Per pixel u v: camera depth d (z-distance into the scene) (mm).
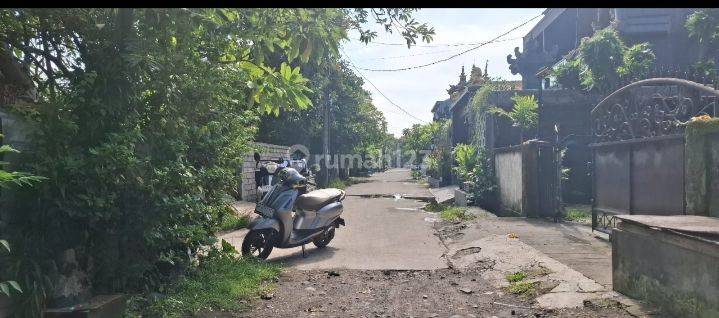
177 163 4855
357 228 10719
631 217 5004
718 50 14148
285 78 5305
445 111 31047
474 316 4797
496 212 14539
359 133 28844
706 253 3891
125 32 4445
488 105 15969
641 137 7641
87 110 4281
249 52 5422
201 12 4332
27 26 4531
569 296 5098
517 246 7707
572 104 15219
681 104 6715
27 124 3848
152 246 4914
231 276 5840
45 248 3863
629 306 4637
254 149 7324
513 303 5199
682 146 6586
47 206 3930
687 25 13898
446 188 22812
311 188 8531
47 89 4617
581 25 19516
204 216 5707
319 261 7320
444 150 26156
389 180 36750
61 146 4000
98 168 4066
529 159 11602
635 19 15242
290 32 4621
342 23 4754
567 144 15273
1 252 3533
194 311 4723
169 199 4738
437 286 5973
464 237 9266
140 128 4770
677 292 4246
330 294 5617
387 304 5234
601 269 6109
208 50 5277
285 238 7297
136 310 4504
